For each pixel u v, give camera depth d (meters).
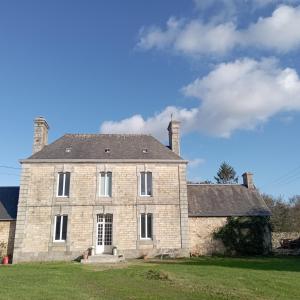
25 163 24.94
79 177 24.91
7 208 25.50
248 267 17.41
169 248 24.12
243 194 28.39
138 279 13.74
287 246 31.86
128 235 24.12
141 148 27.16
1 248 24.12
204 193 28.22
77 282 13.05
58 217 24.23
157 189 25.11
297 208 53.12
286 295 10.38
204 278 13.37
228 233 25.92
